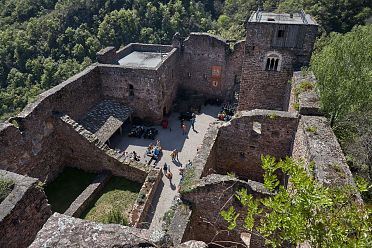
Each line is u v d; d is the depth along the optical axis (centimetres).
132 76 2838
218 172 1872
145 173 2166
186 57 3503
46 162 2178
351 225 612
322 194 625
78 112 2564
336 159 1102
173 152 2569
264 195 1166
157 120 3038
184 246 526
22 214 1157
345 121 1684
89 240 521
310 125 1359
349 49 1742
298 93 1764
